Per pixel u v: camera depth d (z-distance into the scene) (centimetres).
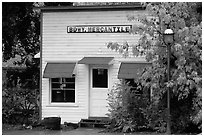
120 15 1980
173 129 1717
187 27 1644
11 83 2339
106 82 2000
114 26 1983
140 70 1830
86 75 2011
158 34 1714
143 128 1767
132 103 1767
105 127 1909
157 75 1677
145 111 1728
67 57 2023
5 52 2362
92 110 2011
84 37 2009
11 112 2047
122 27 1977
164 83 1650
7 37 2325
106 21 1991
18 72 2386
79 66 2022
